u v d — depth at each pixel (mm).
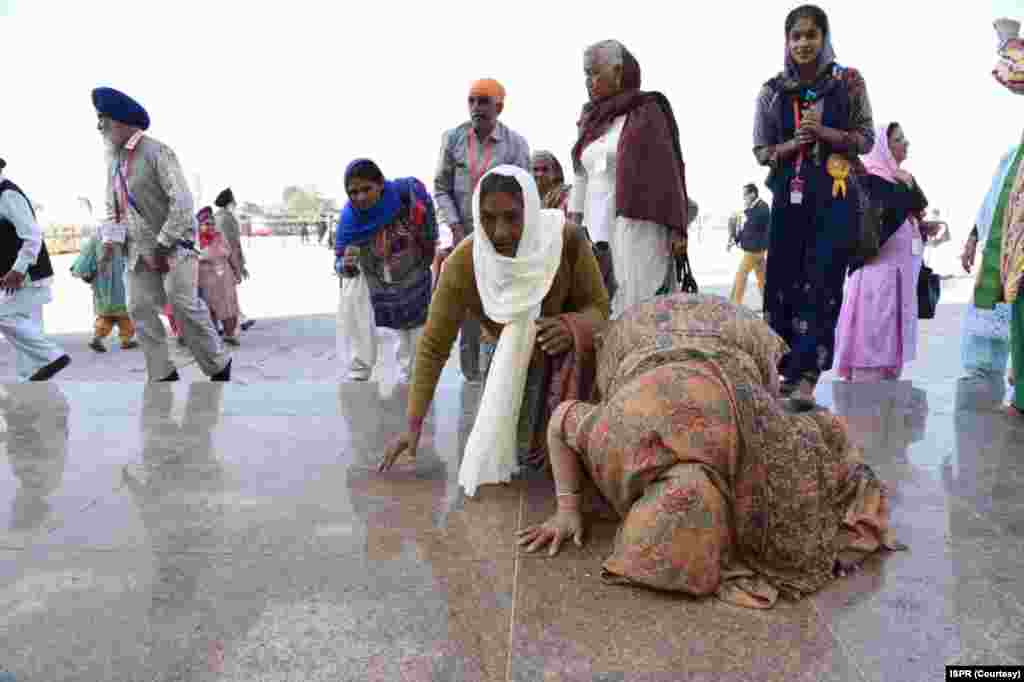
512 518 2619
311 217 42000
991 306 4074
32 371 6246
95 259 8422
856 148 4195
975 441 3447
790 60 4336
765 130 4453
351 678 1738
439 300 2855
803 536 2078
